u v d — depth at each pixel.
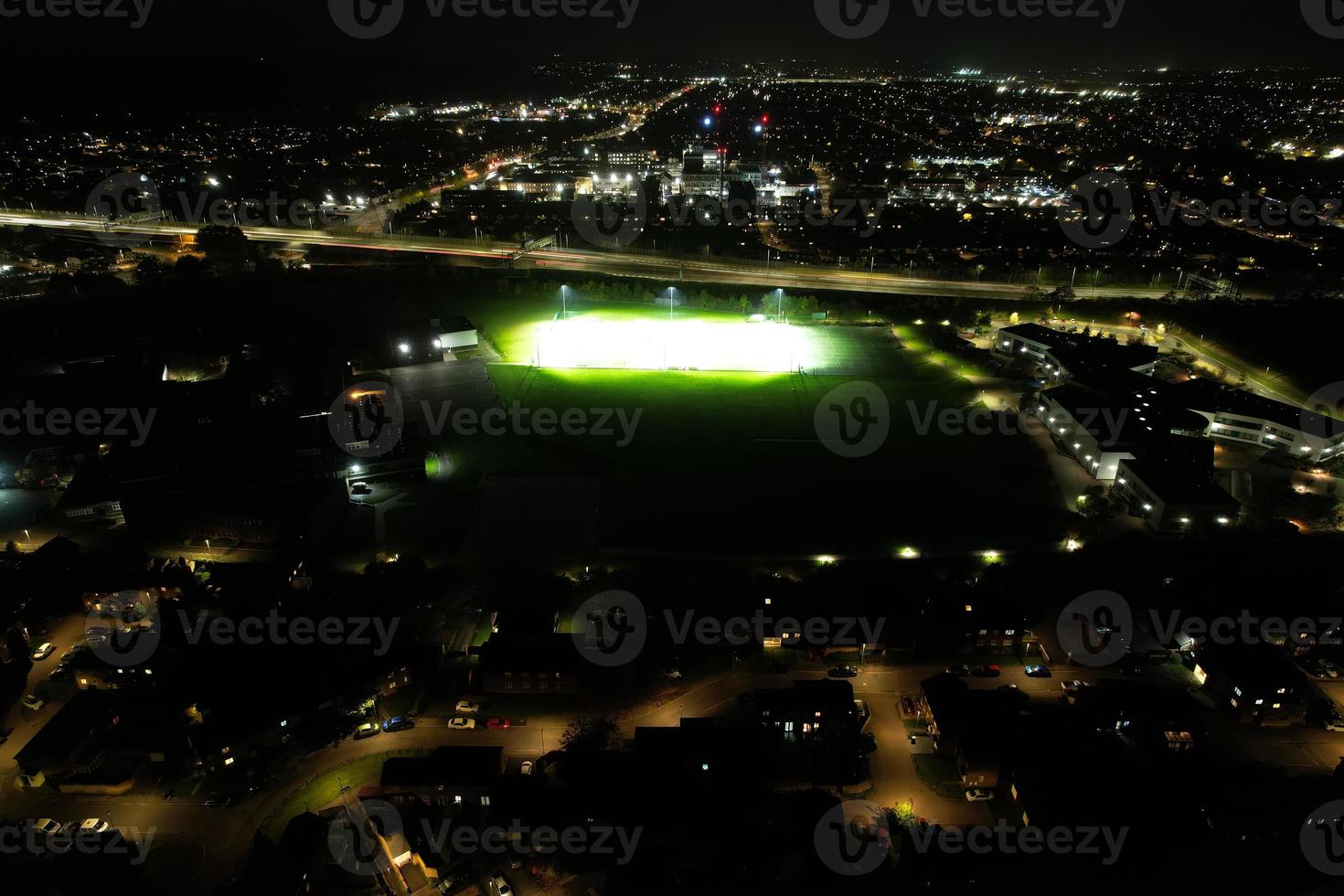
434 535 86.12
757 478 96.88
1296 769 58.84
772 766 58.12
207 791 57.31
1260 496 92.81
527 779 55.75
